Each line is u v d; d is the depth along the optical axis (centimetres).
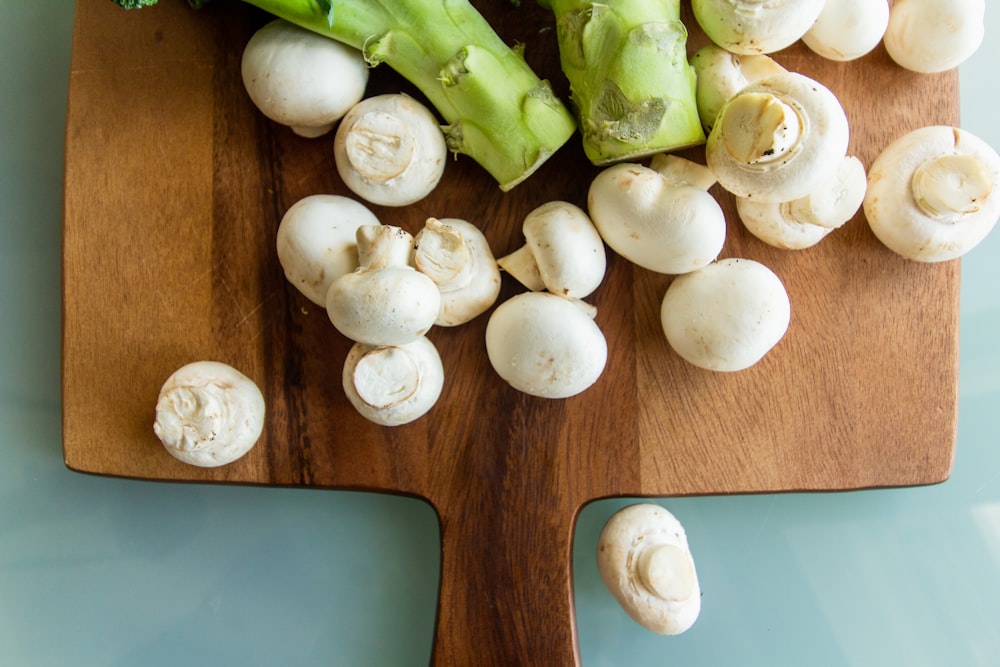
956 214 41
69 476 46
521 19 42
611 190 39
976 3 41
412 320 39
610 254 42
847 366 42
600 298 42
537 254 40
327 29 40
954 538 46
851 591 46
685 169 41
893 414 42
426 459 42
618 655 46
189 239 42
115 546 46
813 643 46
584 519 45
